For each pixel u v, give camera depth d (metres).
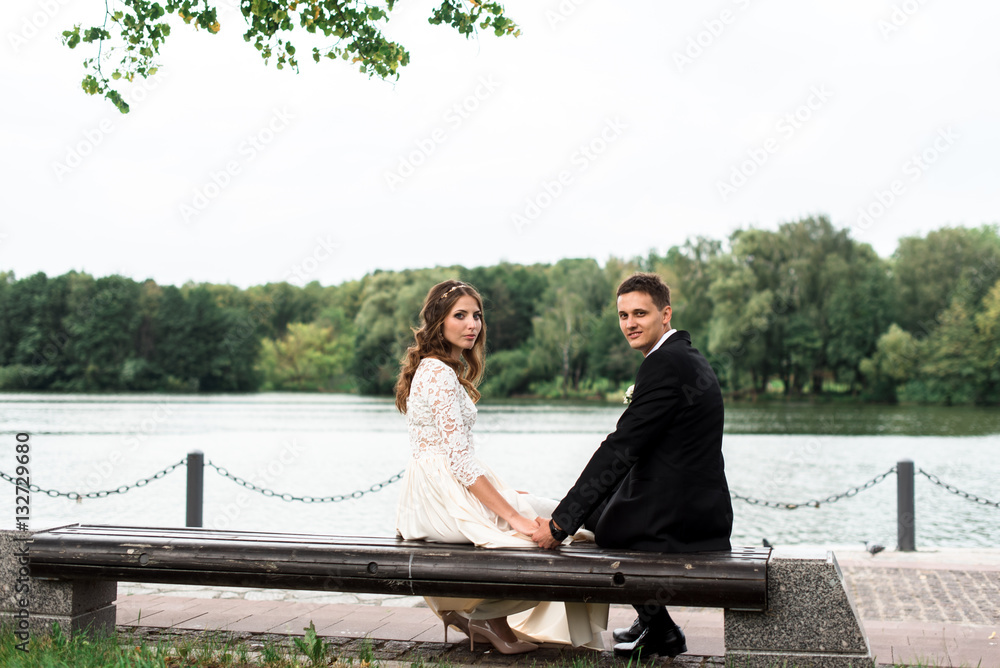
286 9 5.46
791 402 56.25
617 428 3.45
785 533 11.29
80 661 3.28
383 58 5.56
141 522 11.31
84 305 72.75
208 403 56.72
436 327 3.91
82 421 34.16
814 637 3.16
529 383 65.88
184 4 5.47
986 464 19.97
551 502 3.93
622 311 3.72
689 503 3.41
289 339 82.19
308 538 3.67
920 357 51.69
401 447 23.80
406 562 3.37
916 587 5.78
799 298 54.22
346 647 3.91
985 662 3.68
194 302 77.06
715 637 4.16
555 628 3.73
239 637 4.09
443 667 3.46
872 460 20.92
